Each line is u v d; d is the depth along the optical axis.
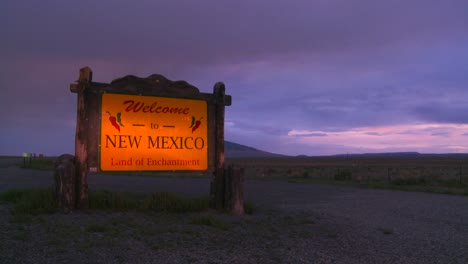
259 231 11.28
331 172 56.59
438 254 9.23
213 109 14.97
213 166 14.77
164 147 14.28
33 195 13.05
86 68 13.12
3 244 8.42
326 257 8.73
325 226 12.48
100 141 13.45
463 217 14.84
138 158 13.94
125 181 29.23
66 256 7.95
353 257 8.80
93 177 33.78
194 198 15.32
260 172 55.25
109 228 10.30
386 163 120.38
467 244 10.30
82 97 13.12
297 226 12.30
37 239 9.05
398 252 9.36
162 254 8.48
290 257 8.63
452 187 30.78
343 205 17.95
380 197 21.94
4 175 32.31
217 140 14.79
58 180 12.40
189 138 14.60
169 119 14.39
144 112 14.07
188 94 14.64
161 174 39.53
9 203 14.31
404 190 27.17
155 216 12.78
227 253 8.78
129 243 9.20
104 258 7.97
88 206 13.18
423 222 13.63
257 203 18.14
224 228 11.30
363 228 12.31
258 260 8.33
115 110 13.68
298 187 28.38
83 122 13.11
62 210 12.30
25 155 55.03
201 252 8.77
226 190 14.37
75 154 13.04
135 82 13.98
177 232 10.61
